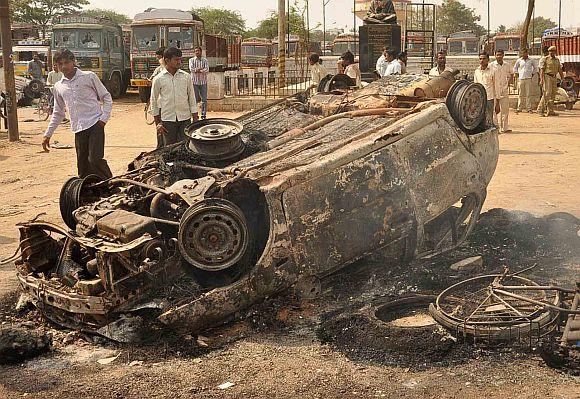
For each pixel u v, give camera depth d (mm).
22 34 48750
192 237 5312
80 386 4766
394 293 6148
